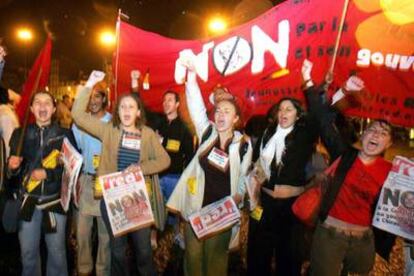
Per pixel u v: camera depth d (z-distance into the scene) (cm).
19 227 364
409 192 313
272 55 454
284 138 388
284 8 445
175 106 516
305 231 398
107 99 453
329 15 418
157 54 532
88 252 426
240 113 369
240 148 365
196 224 356
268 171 392
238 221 358
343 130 433
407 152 1917
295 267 398
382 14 392
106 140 378
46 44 438
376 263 512
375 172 322
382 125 317
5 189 366
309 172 400
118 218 360
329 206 329
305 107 431
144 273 391
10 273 441
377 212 318
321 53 424
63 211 365
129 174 369
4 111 443
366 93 403
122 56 550
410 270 327
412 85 386
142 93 545
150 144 385
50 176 362
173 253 511
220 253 370
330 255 329
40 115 367
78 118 375
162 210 401
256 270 397
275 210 387
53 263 373
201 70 498
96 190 372
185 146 513
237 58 475
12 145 367
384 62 395
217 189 361
